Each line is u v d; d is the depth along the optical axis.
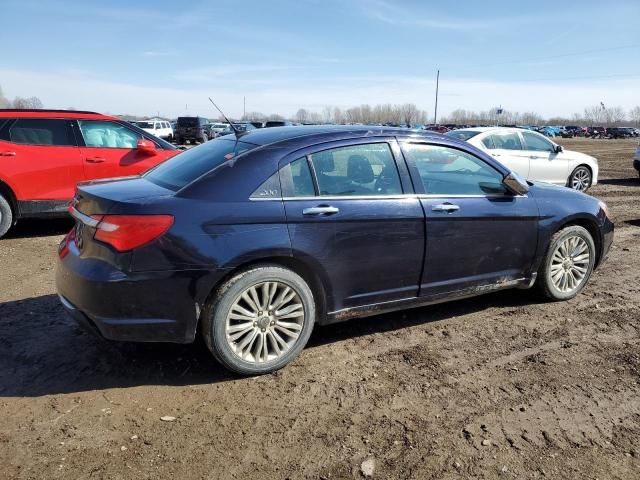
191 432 2.86
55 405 3.09
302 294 3.50
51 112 7.26
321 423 2.96
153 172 4.07
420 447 2.76
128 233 3.09
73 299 3.27
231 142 3.89
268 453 2.70
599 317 4.55
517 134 11.48
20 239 7.15
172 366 3.57
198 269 3.17
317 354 3.80
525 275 4.57
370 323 4.36
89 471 2.53
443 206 3.97
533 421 3.00
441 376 3.50
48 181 7.12
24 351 3.73
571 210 4.70
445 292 4.16
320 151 3.66
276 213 3.37
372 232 3.70
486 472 2.57
